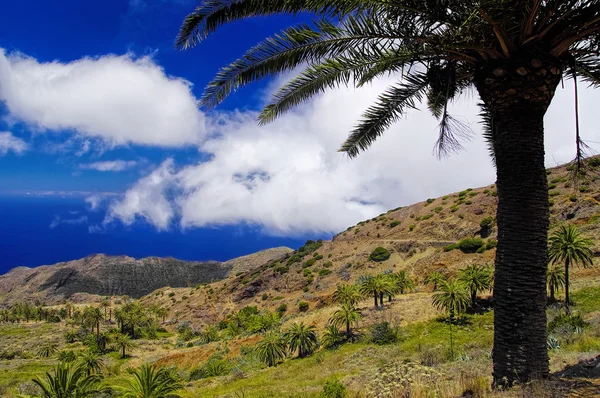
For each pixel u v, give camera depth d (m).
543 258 6.28
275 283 92.38
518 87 6.04
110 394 20.17
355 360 28.83
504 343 6.31
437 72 7.65
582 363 7.20
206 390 31.14
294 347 40.34
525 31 5.76
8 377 50.94
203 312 100.50
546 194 6.40
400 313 41.25
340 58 7.90
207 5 6.71
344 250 89.12
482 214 69.31
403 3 6.00
